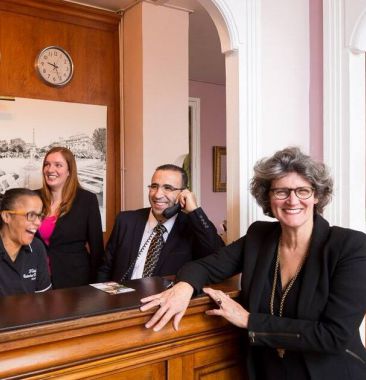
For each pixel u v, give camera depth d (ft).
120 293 4.26
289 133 7.13
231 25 6.55
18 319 3.35
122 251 6.81
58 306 3.75
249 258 4.72
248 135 6.64
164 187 6.45
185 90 11.68
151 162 11.12
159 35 11.21
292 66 7.20
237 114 6.63
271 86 6.93
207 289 4.42
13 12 10.30
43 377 3.34
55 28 10.86
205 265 4.78
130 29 11.39
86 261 8.20
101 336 3.62
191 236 6.57
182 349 4.19
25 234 5.78
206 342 4.40
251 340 4.23
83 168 11.23
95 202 8.38
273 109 6.94
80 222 8.08
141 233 6.81
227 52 6.74
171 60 11.43
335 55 7.04
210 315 4.38
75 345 3.47
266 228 4.92
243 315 4.28
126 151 11.70
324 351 3.98
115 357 3.71
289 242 4.50
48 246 7.86
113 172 11.75
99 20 11.39
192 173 19.10
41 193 8.01
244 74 6.64
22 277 5.92
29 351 3.25
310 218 4.43
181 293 4.19
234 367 4.70
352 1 6.86
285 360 4.33
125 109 11.69
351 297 3.97
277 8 7.03
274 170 4.27
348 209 6.96
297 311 4.20
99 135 11.48
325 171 4.36
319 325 4.01
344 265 4.07
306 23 7.43
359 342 4.32
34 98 10.59
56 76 10.78
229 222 6.74
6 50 10.25
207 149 19.62
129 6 11.27
